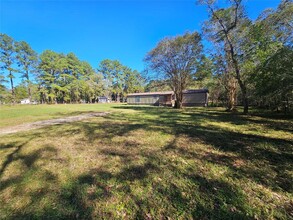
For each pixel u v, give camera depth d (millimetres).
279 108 12094
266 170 2906
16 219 1791
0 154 3781
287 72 6617
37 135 5652
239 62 11664
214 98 24516
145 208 1963
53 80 36375
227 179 2609
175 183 2502
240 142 4664
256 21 10453
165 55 17938
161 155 3680
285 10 8305
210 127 6941
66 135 5613
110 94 52094
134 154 3750
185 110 16188
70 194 2230
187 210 1919
